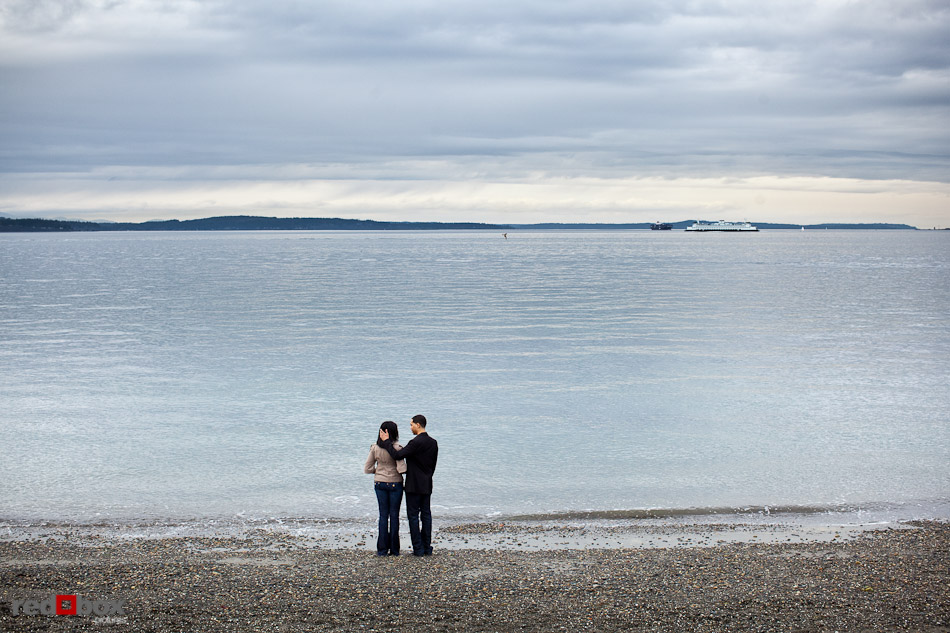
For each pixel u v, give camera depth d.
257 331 41.75
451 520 13.71
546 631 8.55
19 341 37.50
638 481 16.06
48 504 14.42
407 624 8.68
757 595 9.66
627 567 10.84
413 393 25.34
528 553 11.64
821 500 14.82
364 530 13.09
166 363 31.17
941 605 9.34
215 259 141.25
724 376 28.58
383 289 71.94
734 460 17.58
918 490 15.38
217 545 12.16
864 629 8.66
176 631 8.44
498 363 31.41
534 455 18.02
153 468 16.78
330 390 25.80
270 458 17.61
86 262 127.31
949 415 22.14
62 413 22.23
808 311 52.44
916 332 41.66
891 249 196.00
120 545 12.11
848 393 25.44
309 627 8.57
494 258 146.12
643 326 44.00
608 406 23.44
